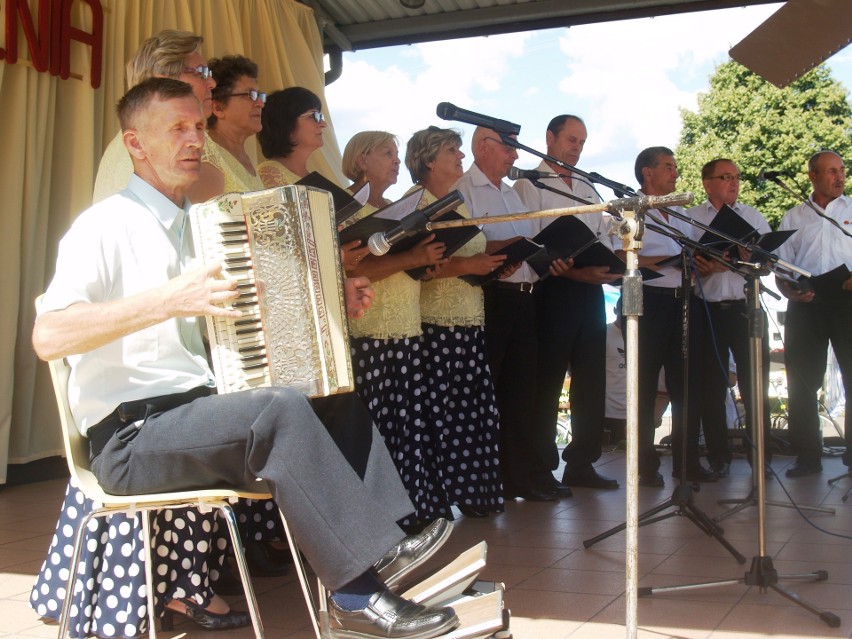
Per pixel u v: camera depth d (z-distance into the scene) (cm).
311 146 392
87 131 562
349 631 255
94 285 253
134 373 260
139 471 247
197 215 245
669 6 664
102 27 571
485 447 466
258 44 673
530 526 453
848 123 1830
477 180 502
